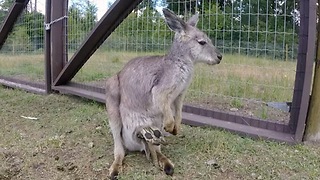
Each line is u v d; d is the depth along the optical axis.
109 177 0.82
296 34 1.07
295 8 1.05
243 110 1.25
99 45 1.44
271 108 1.24
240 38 1.22
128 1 1.22
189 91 1.37
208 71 1.36
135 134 0.87
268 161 0.86
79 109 1.38
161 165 0.83
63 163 0.89
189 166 0.84
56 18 1.60
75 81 1.76
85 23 1.59
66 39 1.62
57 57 1.62
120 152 0.88
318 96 0.93
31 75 2.03
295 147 0.93
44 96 1.63
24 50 2.09
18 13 1.99
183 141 1.00
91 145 1.00
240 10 1.18
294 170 0.82
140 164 0.87
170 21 0.87
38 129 1.17
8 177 0.85
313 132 0.95
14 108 1.44
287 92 1.23
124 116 0.87
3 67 2.24
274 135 0.98
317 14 0.93
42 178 0.84
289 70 1.17
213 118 1.14
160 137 0.83
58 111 1.38
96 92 1.47
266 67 1.22
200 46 0.87
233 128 1.05
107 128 1.14
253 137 1.00
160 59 0.86
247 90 1.30
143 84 0.85
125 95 0.87
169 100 0.84
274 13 1.11
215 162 0.86
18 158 0.93
